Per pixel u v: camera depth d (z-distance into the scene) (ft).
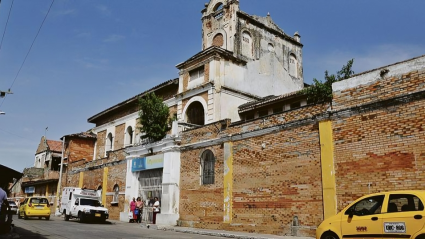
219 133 61.77
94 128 130.52
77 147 126.00
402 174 37.17
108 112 120.16
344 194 41.83
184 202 66.49
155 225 66.13
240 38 87.61
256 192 52.95
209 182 62.13
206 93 78.84
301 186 46.98
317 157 45.73
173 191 67.77
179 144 70.69
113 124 118.73
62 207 85.87
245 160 55.88
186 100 84.48
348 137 42.68
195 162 65.82
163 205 68.49
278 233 48.49
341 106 44.19
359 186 40.60
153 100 85.51
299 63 103.40
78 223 71.56
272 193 50.62
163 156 72.13
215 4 94.53
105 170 95.96
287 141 50.01
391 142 38.63
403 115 38.11
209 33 93.71
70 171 118.01
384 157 38.93
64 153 129.90
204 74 81.15
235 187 56.59
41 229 54.70
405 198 27.30
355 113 42.39
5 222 42.68
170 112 91.25
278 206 49.39
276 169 50.75
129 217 77.66
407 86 38.37
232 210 56.18
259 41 92.32
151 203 74.95
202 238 45.98
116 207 87.45
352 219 29.73
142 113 86.63
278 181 50.14
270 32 96.48
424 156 35.78
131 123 108.88
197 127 66.85
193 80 84.58
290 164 48.98
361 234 28.76
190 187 65.82
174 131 71.97
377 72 41.29
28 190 150.41
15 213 107.86
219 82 78.95
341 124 43.73
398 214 26.94
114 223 75.10
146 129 83.61
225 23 89.40
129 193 81.87
